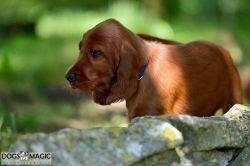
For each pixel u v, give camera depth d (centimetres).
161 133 376
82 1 1656
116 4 1583
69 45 1477
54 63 1325
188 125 395
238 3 1780
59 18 1562
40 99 1078
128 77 473
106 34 471
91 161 355
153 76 486
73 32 1533
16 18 1720
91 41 472
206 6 1745
